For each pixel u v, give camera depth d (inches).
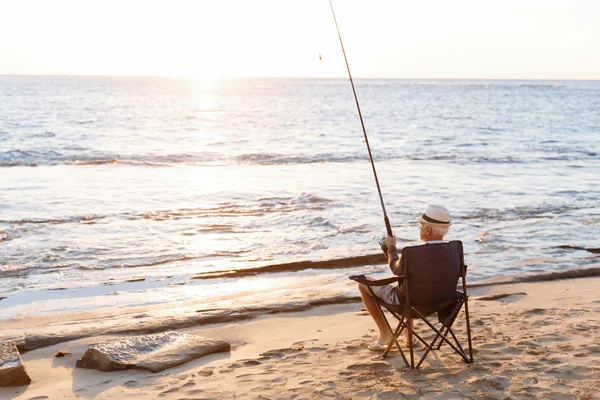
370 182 673.0
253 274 337.1
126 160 851.4
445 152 1018.1
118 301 288.8
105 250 380.8
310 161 882.8
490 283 303.7
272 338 226.8
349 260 356.2
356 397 156.7
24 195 561.6
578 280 312.3
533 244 402.9
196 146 1089.4
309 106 2817.4
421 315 176.7
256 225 453.1
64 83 7445.9
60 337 226.8
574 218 487.2
